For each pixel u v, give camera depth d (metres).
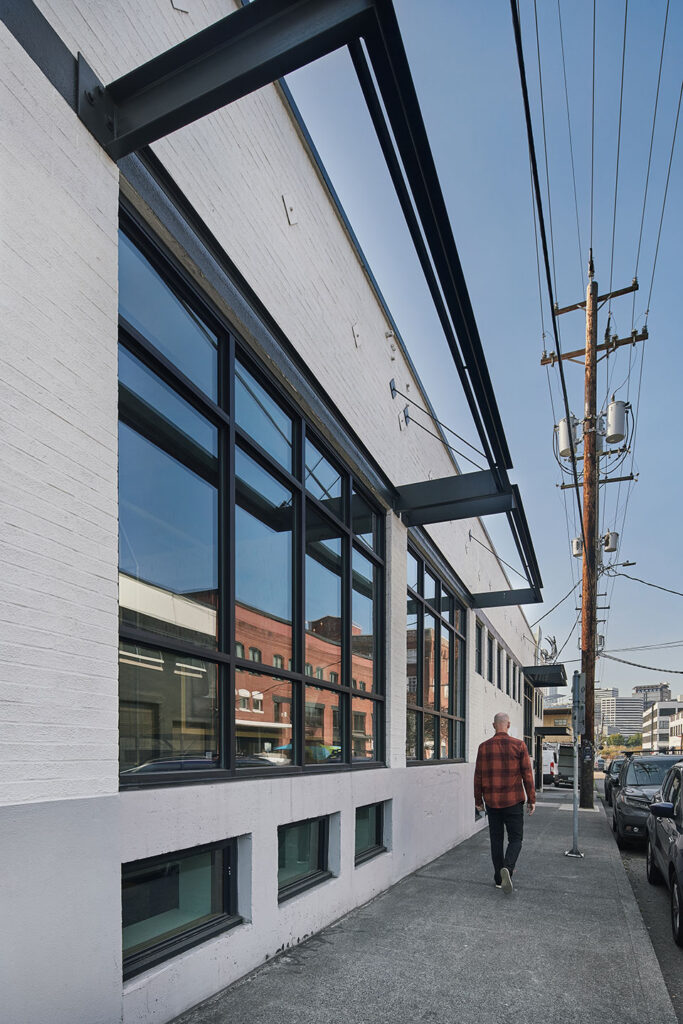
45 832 2.54
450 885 7.00
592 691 17.11
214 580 4.23
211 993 3.67
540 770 30.89
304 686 5.35
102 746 2.90
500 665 17.72
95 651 2.91
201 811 3.62
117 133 3.21
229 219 4.39
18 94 2.71
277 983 3.98
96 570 2.95
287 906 4.65
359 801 6.15
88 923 2.73
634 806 10.62
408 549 8.95
